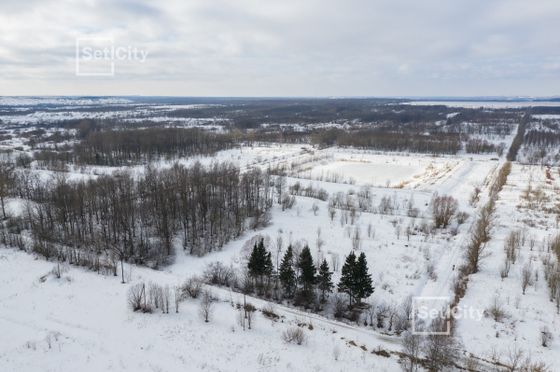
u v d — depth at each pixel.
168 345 56.03
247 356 54.56
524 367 53.66
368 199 131.12
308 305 71.06
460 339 60.12
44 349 54.12
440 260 88.81
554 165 199.25
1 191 108.12
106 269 79.06
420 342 59.03
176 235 96.75
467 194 145.62
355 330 63.94
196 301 68.69
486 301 70.12
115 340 56.62
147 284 73.38
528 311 66.62
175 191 110.19
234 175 127.00
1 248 88.31
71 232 94.25
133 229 94.12
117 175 139.38
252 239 93.44
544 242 95.62
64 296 68.19
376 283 78.00
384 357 56.81
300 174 174.25
